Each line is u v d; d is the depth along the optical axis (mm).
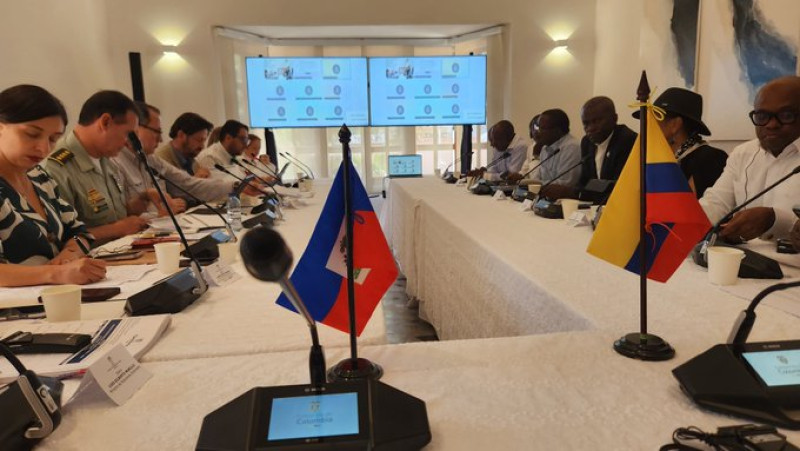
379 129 6375
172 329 1058
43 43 3873
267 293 1306
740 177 1904
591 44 5395
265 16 5094
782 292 1161
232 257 1604
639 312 1070
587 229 2023
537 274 1384
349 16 5164
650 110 881
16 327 1012
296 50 6031
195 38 5059
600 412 679
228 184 3096
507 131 4441
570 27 5363
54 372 816
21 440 621
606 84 5203
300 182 3869
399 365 826
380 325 1042
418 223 3143
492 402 709
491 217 2385
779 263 1385
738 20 3375
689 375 709
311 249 824
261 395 609
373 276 835
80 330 995
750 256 1320
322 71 5758
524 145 4535
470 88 5824
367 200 819
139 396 749
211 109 5148
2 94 1546
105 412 708
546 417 670
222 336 1014
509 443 618
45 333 939
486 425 655
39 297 1188
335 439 570
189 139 3457
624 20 4816
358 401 605
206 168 3564
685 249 897
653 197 890
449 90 5836
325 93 5801
